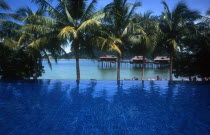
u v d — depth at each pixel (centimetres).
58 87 829
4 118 420
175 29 1180
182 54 1266
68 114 454
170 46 1242
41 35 1078
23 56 1129
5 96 645
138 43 1088
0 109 490
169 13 1198
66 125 382
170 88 831
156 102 587
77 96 661
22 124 384
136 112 477
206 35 1038
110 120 416
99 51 1086
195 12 1109
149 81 988
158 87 855
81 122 399
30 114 450
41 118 422
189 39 1124
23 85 866
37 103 557
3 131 348
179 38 1199
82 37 1036
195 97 659
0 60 1051
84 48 1089
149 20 1088
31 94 682
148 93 727
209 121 415
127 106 536
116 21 1076
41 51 1115
